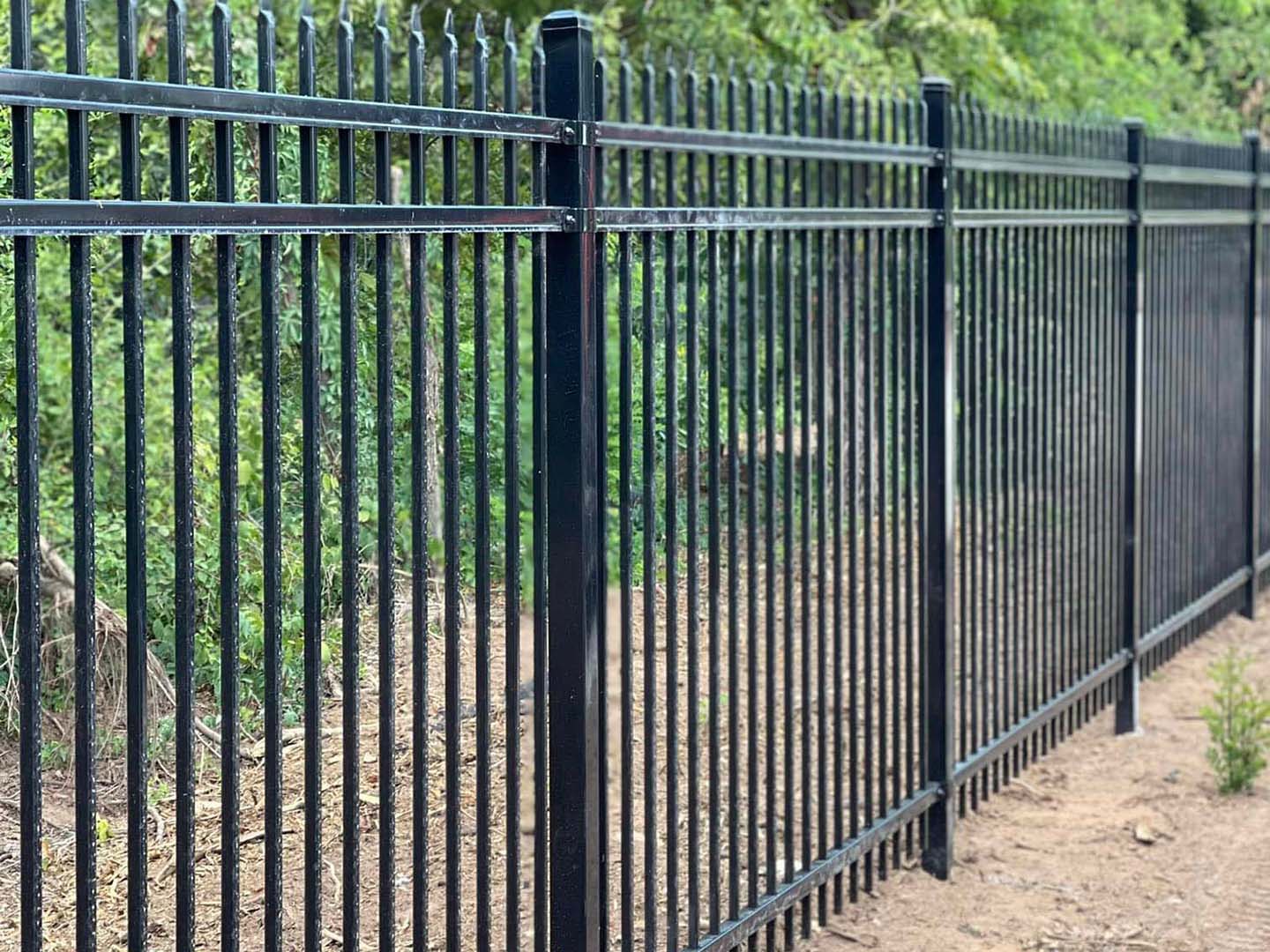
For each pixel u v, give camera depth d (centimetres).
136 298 235
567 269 333
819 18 1098
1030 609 611
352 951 286
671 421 374
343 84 274
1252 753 599
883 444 475
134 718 241
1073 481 632
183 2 241
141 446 238
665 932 439
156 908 336
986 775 571
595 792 348
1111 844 547
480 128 302
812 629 576
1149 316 705
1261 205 860
